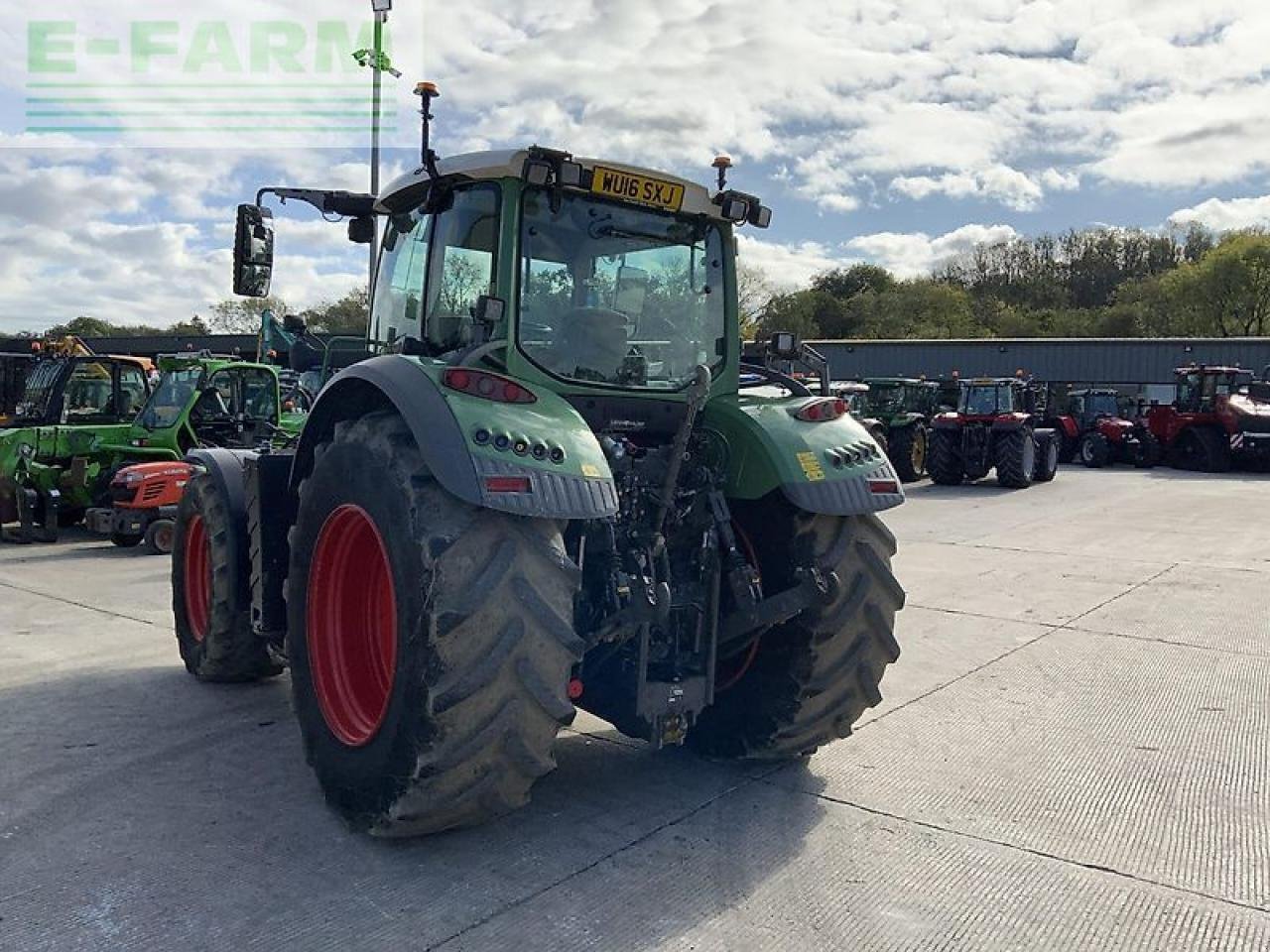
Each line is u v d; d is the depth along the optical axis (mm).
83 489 11141
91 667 5578
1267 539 11094
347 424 3555
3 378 15430
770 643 3914
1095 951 2775
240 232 4625
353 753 3340
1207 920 2947
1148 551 10211
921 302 61469
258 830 3428
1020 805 3783
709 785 3930
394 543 3105
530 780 3164
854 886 3125
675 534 3770
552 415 3219
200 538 5383
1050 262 68688
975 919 2936
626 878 3135
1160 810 3750
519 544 3057
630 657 3566
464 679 2945
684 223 4094
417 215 4164
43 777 3908
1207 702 5094
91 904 2914
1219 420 22500
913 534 11688
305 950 2688
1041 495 16891
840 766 4180
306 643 3652
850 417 4102
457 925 2824
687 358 4094
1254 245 46469
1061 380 33438
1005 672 5625
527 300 3684
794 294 61750
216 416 11930
